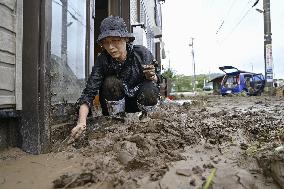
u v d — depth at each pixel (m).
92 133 2.86
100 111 4.52
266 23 20.22
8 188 1.74
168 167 1.87
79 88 3.91
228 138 2.60
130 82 3.30
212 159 2.04
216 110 5.84
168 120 3.28
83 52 4.17
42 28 2.45
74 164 2.10
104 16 7.49
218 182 1.64
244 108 6.71
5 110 2.31
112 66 3.13
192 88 65.19
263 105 7.97
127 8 7.55
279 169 1.61
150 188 1.63
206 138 2.63
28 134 2.42
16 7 2.40
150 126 2.79
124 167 1.94
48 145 2.44
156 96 3.42
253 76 21.30
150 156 2.13
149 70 3.03
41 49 2.44
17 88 2.42
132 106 3.63
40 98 2.43
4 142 2.38
